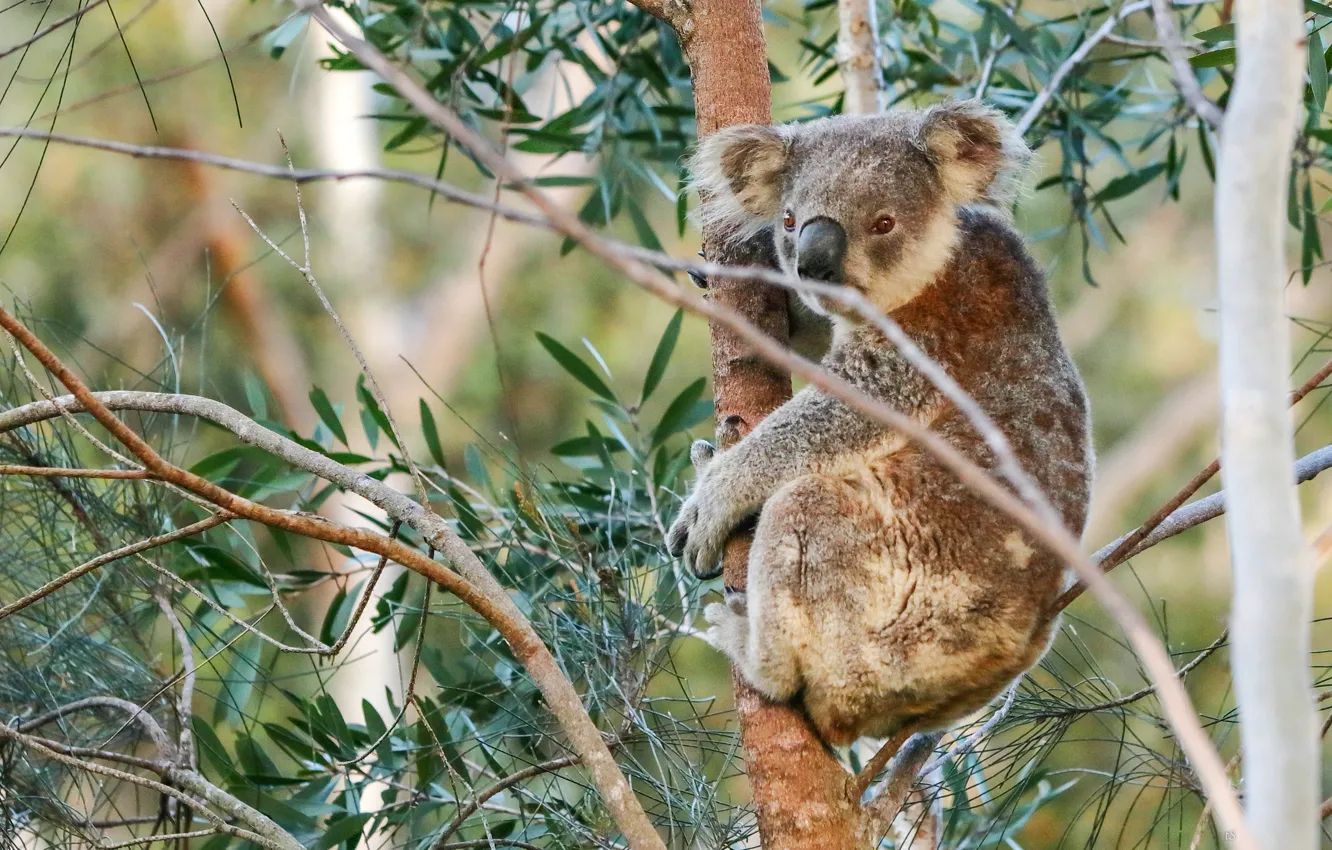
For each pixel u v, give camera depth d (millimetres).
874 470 7688
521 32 11570
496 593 6590
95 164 25109
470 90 12008
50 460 9234
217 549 9883
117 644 9617
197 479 5551
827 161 8492
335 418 10656
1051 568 7551
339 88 26797
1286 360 3945
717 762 9445
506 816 9922
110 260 25344
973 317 8234
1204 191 26453
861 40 11812
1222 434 3971
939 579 7383
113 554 6078
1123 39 10609
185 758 8328
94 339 24703
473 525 10000
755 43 8508
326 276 26484
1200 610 20219
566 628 9125
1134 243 27047
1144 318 26688
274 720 14484
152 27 25484
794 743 7020
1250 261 4004
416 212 27328
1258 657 3721
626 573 9297
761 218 9008
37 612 9164
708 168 8570
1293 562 3762
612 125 12484
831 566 7348
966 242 8508
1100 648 14617
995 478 7617
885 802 7117
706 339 25781
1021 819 9328
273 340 26125
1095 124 12328
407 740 9555
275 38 11102
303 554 16875
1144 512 24984
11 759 8484
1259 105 4121
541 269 27422
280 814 9180
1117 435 25922
